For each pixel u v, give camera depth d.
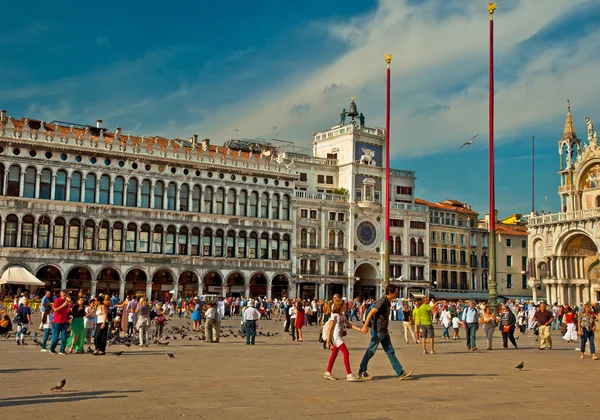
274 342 35.69
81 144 75.56
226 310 70.44
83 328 26.66
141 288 79.12
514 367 23.06
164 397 14.73
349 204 96.06
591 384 18.59
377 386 17.00
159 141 85.25
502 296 110.75
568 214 82.00
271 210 89.12
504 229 114.31
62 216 74.38
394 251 99.44
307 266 91.88
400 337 41.81
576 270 83.25
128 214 78.19
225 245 85.06
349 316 69.88
